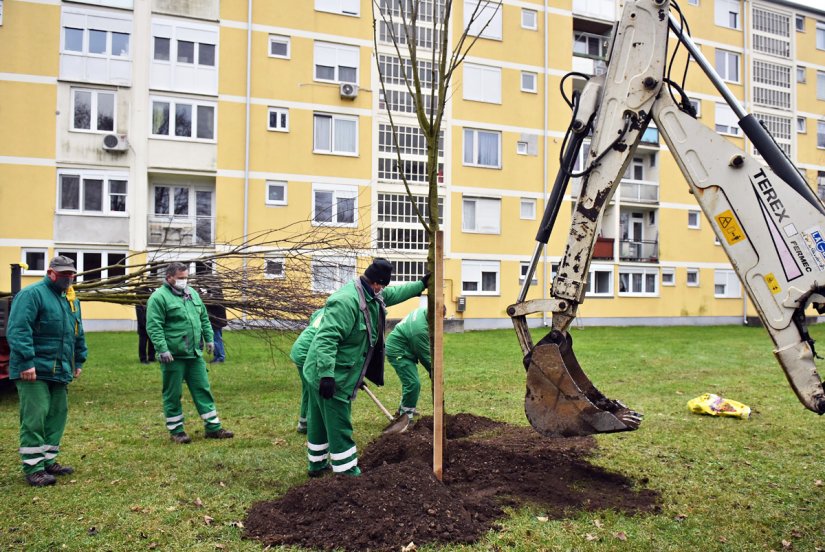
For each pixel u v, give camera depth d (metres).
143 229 21.20
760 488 4.81
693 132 4.28
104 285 9.55
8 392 9.02
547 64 26.14
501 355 13.98
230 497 4.59
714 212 4.19
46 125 20.44
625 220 29.27
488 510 4.19
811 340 3.95
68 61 20.69
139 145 21.17
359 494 4.13
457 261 24.59
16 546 3.73
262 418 7.48
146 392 9.12
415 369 7.20
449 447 5.47
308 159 22.62
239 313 10.31
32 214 20.30
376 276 4.93
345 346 4.87
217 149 21.78
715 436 6.40
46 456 5.13
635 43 4.46
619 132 4.47
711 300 29.30
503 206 25.33
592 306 27.12
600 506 4.37
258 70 22.22
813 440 6.26
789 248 3.94
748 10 30.59
